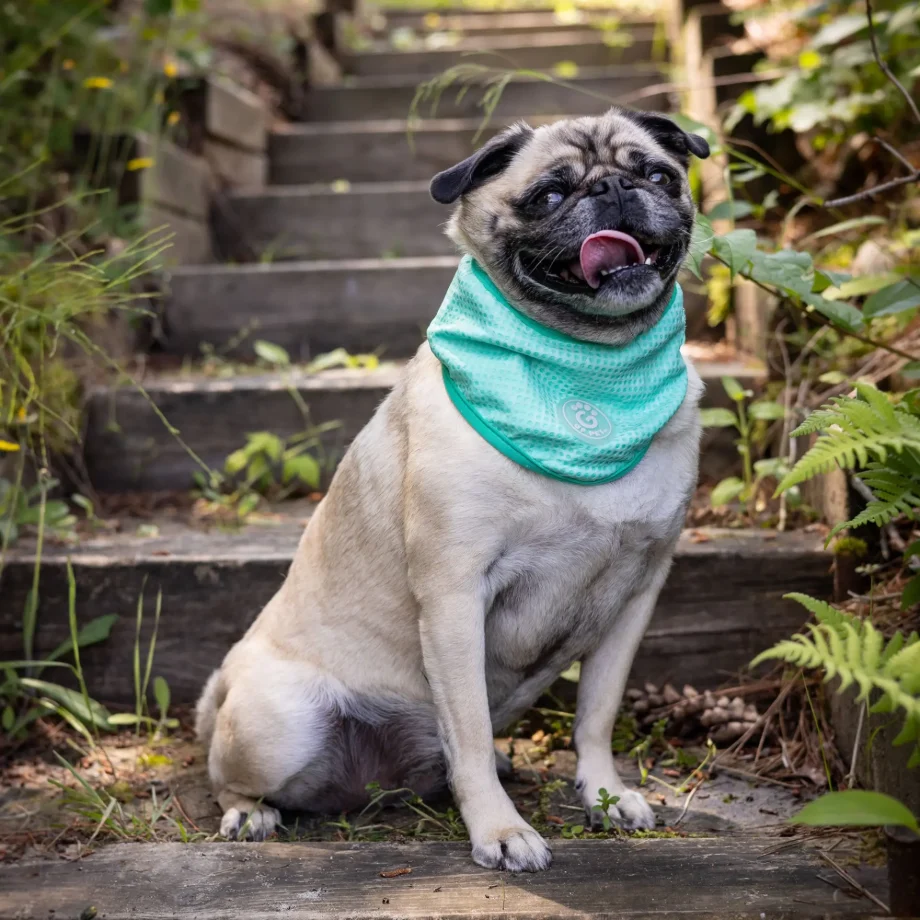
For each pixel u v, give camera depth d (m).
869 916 1.79
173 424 3.85
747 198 4.35
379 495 2.34
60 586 3.04
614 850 2.09
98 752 2.81
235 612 3.04
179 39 5.86
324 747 2.39
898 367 3.02
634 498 2.17
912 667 1.56
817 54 4.41
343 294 4.57
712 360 3.98
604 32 7.16
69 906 1.96
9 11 4.73
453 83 6.37
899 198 4.07
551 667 2.42
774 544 2.98
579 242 2.07
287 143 6.03
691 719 2.76
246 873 2.07
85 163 4.69
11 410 3.03
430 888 1.97
